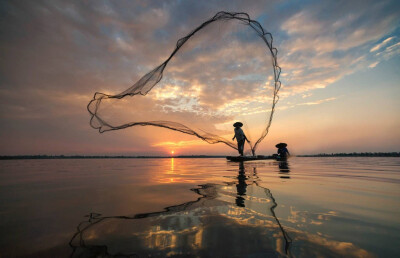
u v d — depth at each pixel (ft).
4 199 10.85
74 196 11.51
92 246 5.35
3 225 6.95
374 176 19.40
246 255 4.76
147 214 7.96
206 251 4.97
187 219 7.29
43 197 11.31
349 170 26.18
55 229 6.55
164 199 10.55
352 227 6.43
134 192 12.59
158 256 4.79
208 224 6.77
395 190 12.32
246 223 6.82
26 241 5.69
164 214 7.92
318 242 5.41
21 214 8.17
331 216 7.50
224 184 15.19
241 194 11.41
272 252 4.89
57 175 23.70
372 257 4.66
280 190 12.50
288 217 7.41
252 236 5.79
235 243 5.37
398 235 5.82
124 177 21.20
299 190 12.46
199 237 5.77
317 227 6.45
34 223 7.13
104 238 5.81
